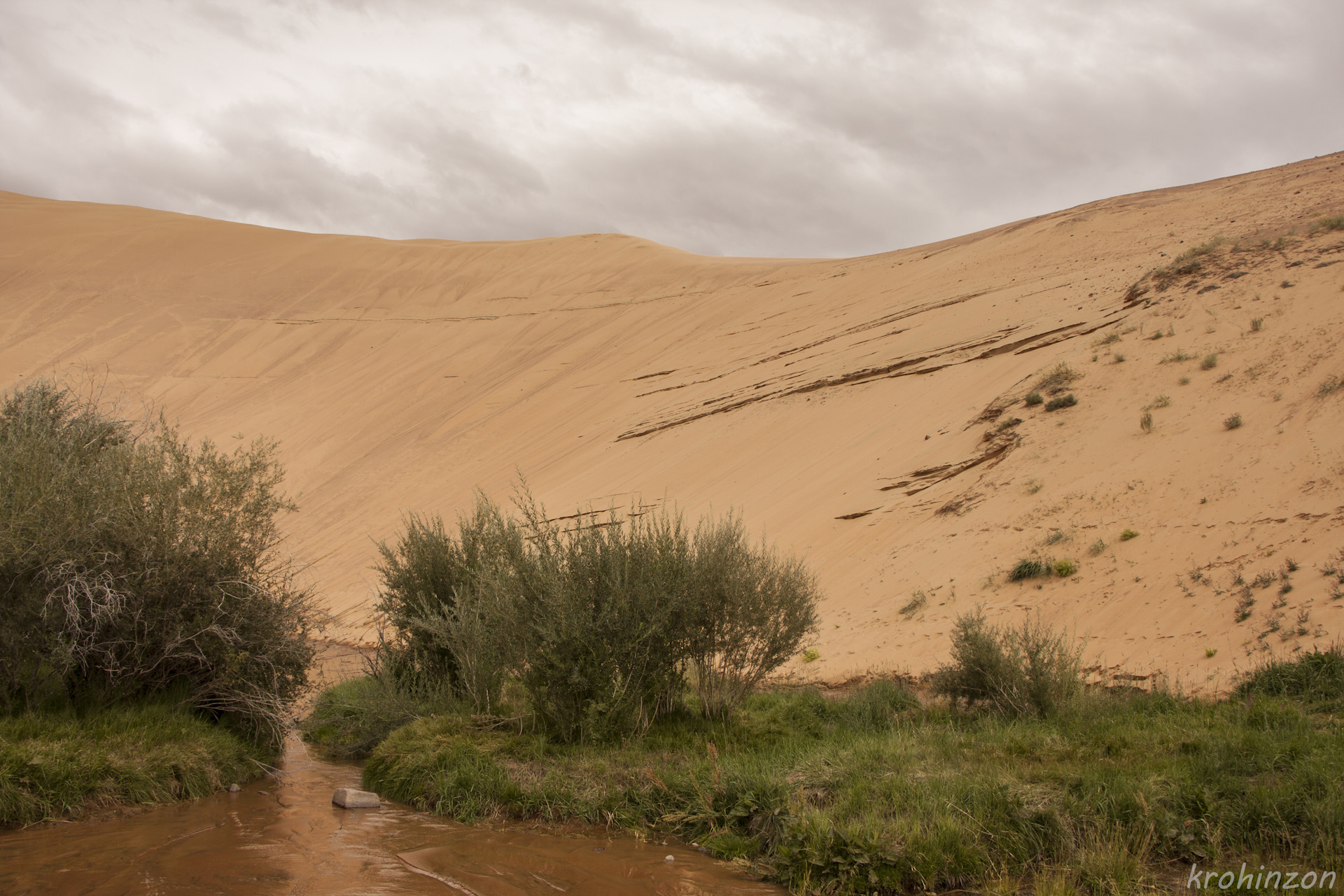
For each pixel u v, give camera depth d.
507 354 44.38
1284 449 12.12
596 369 37.94
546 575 8.01
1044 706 8.38
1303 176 26.38
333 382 44.62
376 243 65.62
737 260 54.00
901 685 10.54
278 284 56.75
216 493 8.02
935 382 21.08
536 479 27.80
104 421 9.01
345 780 8.07
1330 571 9.45
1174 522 11.98
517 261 58.88
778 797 5.99
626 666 8.03
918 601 13.15
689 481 22.28
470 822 6.43
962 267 31.61
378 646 10.65
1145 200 31.89
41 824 5.83
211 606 7.75
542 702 8.06
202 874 4.99
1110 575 11.65
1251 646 8.98
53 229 61.94
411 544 10.62
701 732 8.16
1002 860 4.96
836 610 14.08
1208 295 17.75
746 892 4.96
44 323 49.69
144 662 7.63
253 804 6.84
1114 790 5.46
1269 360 14.38
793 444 21.72
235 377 46.00
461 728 8.26
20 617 6.76
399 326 50.16
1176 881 4.64
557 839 6.01
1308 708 7.27
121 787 6.41
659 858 5.60
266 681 8.34
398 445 36.66
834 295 35.59
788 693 10.69
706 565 8.66
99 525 7.09
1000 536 13.89
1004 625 11.45
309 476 35.72
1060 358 18.58
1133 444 14.32
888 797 5.78
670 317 41.72
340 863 5.33
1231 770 5.73
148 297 53.66
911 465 17.67
